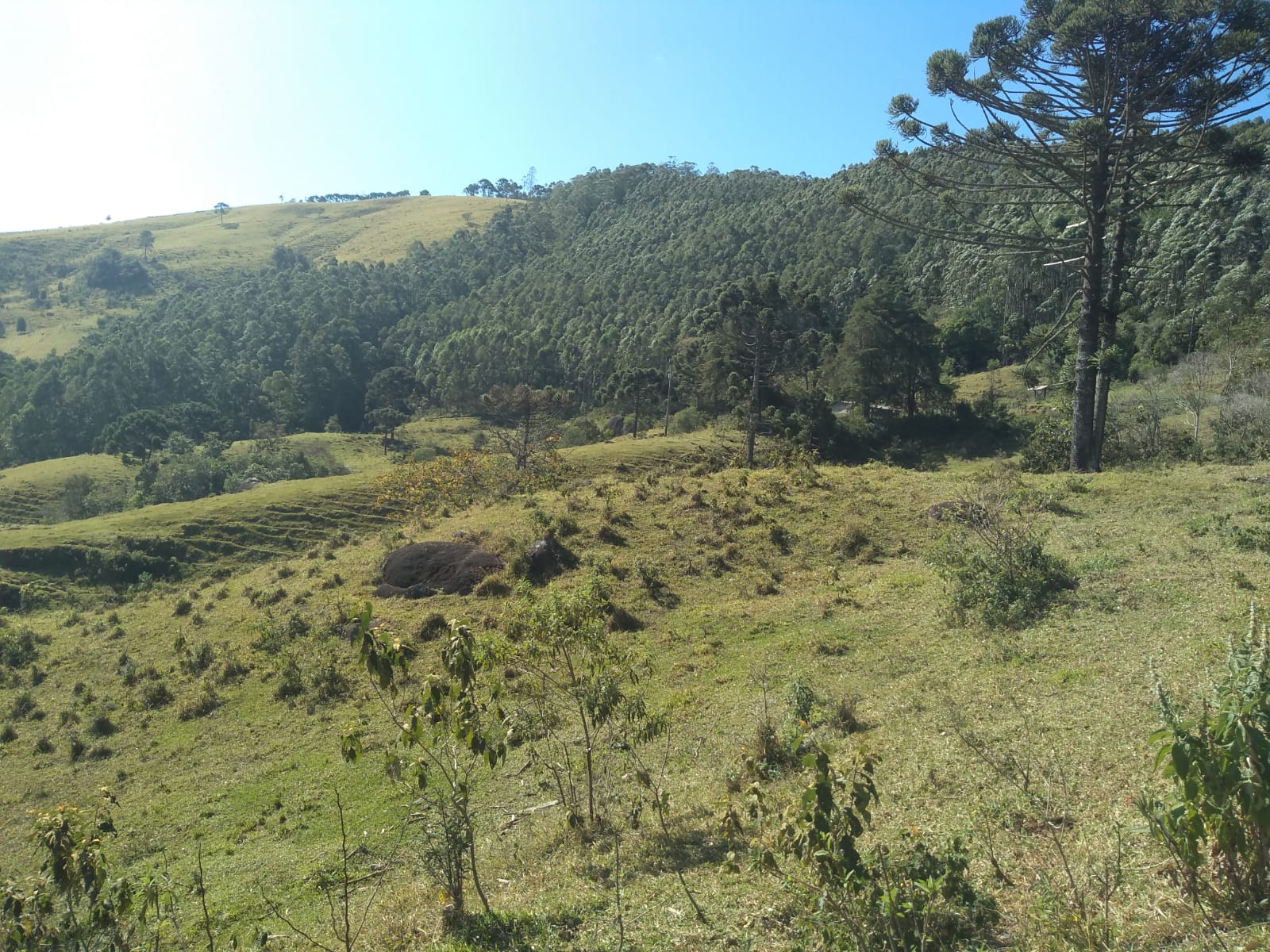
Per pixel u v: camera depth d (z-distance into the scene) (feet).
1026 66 87.20
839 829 15.74
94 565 130.82
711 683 51.65
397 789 46.29
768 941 18.31
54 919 20.66
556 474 146.72
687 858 25.68
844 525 78.59
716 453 183.93
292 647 73.31
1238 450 98.02
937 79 87.35
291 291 453.17
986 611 49.21
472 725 23.31
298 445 289.12
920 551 72.43
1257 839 14.57
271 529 141.59
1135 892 16.87
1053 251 96.43
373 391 354.74
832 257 368.27
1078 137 86.38
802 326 268.21
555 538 80.12
